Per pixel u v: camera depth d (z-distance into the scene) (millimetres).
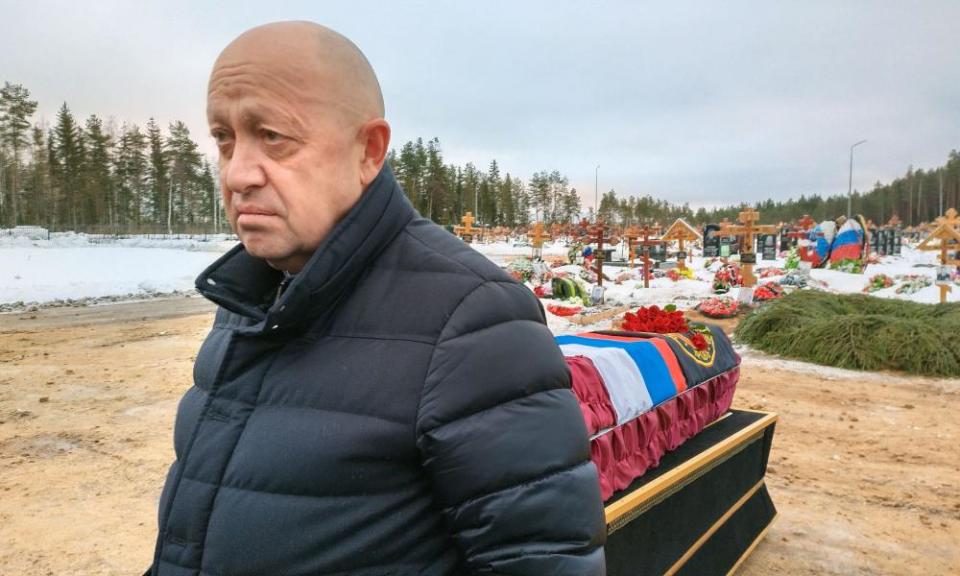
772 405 7199
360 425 1009
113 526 4148
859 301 11531
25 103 63938
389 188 1139
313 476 1011
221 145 1094
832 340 9625
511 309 1076
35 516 4285
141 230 68625
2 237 40188
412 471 1023
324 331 1102
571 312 13914
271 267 1278
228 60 1042
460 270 1089
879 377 8688
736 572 3582
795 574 3580
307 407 1057
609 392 2686
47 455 5449
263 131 1024
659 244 26578
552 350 1098
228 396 1137
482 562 997
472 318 1038
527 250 49906
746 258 15742
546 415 1030
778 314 10781
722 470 3420
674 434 3189
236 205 1066
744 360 9906
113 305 16156
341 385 1039
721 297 15734
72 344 10602
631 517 2572
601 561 1042
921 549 3889
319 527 1008
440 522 1046
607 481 2500
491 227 87125
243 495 1051
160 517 1152
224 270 1248
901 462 5387
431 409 994
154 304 16359
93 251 32625
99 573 3594
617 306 15930
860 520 4289
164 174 72375
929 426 6398
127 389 7668
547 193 98312
